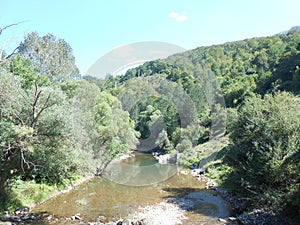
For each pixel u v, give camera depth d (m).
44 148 11.96
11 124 10.77
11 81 12.05
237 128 14.53
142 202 15.19
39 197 14.86
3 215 11.93
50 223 11.73
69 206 14.19
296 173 11.54
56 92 12.95
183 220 12.34
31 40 34.84
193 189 18.00
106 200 15.44
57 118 11.70
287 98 14.15
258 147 12.49
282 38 59.97
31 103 11.93
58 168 12.35
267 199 11.79
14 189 14.27
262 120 12.80
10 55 13.02
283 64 42.88
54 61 35.97
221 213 13.21
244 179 13.25
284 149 12.23
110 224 11.81
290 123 12.39
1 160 11.37
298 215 10.50
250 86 37.75
